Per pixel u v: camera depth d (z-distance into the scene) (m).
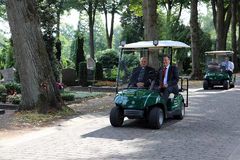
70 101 18.83
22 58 14.44
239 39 56.09
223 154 8.65
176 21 50.22
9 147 9.37
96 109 16.08
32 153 8.78
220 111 15.07
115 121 11.75
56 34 27.56
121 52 12.61
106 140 10.03
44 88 14.34
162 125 12.09
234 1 47.81
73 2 49.78
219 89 25.12
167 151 8.91
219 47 42.91
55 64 24.56
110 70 36.25
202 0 49.84
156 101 11.48
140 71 12.30
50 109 14.31
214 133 10.90
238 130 11.34
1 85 19.33
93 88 25.50
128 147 9.30
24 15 14.35
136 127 11.80
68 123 12.62
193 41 35.81
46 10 24.47
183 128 11.64
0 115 14.25
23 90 14.56
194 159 8.27
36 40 14.51
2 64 36.09
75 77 29.23
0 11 42.62
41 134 10.90
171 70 12.38
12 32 14.58
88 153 8.76
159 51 12.83
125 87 12.30
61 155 8.60
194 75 35.31
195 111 15.05
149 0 26.72
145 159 8.27
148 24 26.78
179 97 12.98
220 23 42.88
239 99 19.09
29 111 14.23
